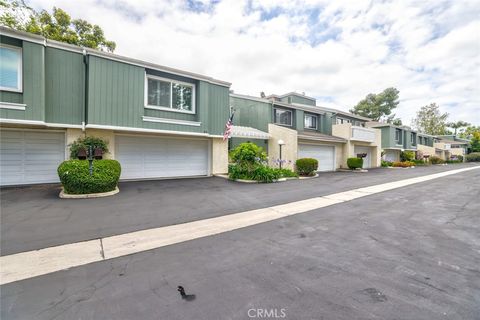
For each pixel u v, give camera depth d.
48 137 10.11
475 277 3.11
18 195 8.05
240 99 19.67
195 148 14.01
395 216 6.21
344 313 2.37
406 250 4.02
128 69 10.78
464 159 45.00
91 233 4.71
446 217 6.12
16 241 4.24
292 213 6.46
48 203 7.02
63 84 9.61
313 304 2.52
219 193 9.11
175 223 5.46
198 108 13.01
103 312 2.37
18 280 2.97
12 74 8.56
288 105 20.16
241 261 3.57
